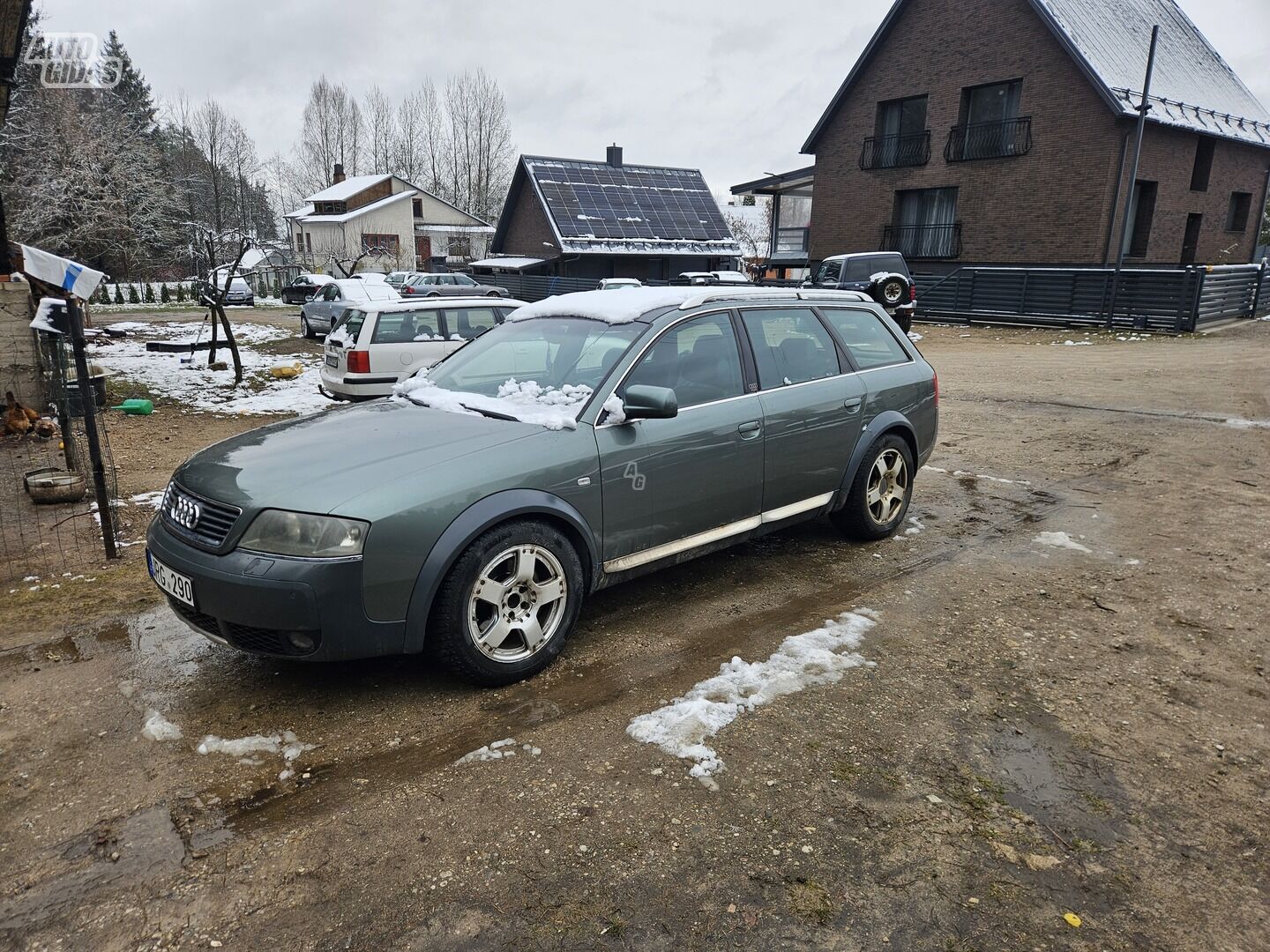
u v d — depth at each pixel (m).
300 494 3.22
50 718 3.33
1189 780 2.94
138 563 5.06
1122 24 26.31
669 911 2.33
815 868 2.49
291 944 2.22
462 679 3.50
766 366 4.73
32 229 33.72
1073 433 9.03
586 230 38.91
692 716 3.30
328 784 2.91
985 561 5.16
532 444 3.66
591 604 4.51
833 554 5.28
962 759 3.05
